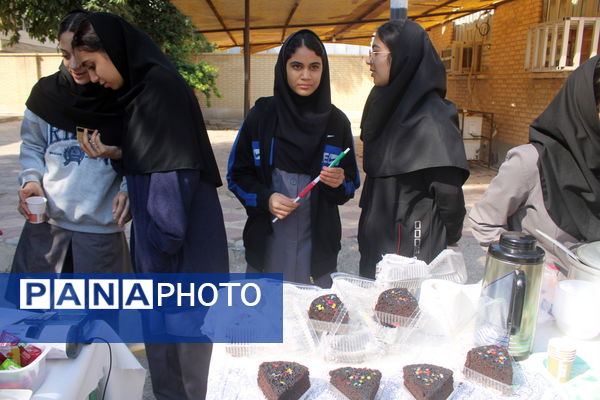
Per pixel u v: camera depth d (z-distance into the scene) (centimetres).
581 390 134
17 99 1764
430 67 216
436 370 134
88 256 234
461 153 209
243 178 243
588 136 184
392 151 217
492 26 892
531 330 147
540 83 725
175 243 191
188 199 194
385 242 225
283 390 126
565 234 190
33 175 230
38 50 2142
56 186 229
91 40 190
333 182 221
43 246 236
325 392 133
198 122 204
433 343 152
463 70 944
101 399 184
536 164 192
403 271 169
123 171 221
